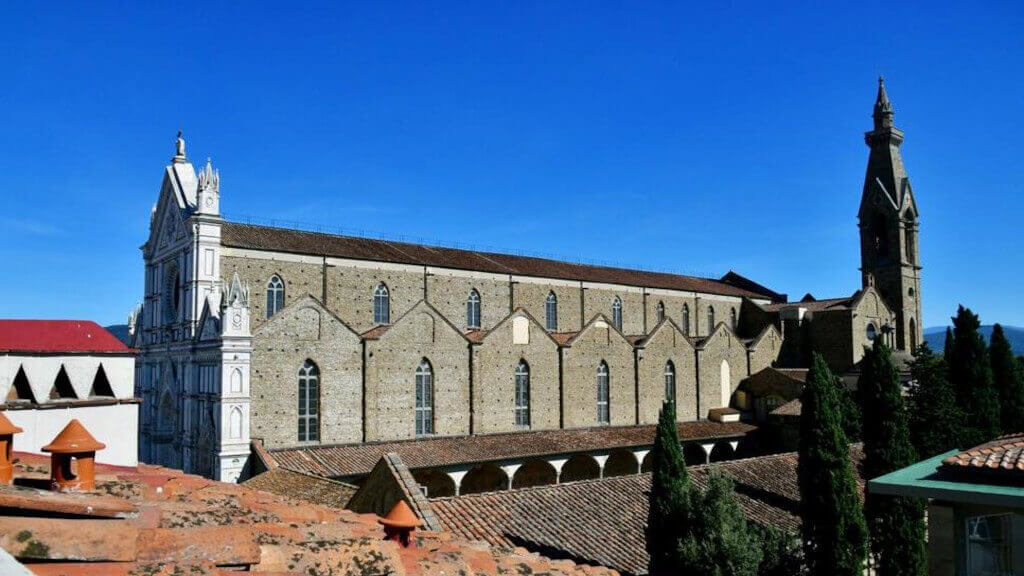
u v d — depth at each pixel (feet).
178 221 231.50
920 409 180.75
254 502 52.90
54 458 39.83
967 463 76.13
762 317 358.43
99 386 70.74
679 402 294.87
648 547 112.27
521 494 128.57
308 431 205.36
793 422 277.64
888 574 128.67
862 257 376.68
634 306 320.91
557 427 257.75
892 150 374.02
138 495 44.52
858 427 227.81
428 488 216.13
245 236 226.79
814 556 119.55
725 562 102.22
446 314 258.57
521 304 280.10
